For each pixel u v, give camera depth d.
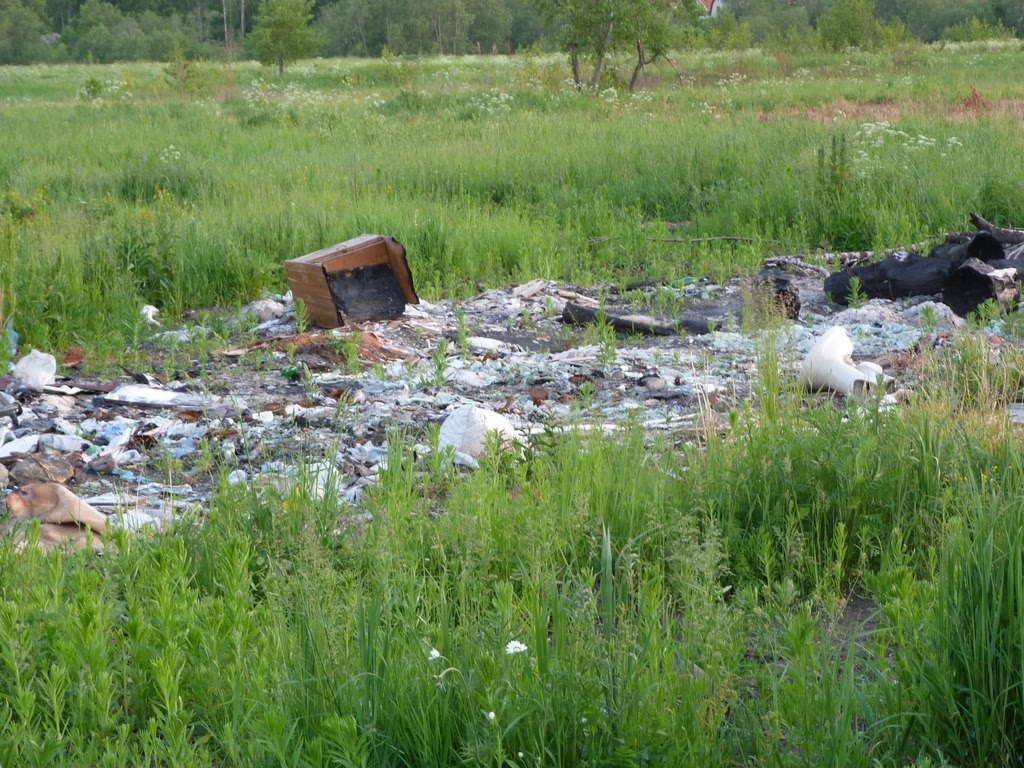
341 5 105.38
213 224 12.82
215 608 3.91
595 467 5.19
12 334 8.85
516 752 3.06
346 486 5.81
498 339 9.61
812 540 4.74
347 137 23.47
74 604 3.92
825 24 58.00
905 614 3.69
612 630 3.55
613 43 36.69
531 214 15.12
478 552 4.36
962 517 4.00
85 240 11.49
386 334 9.47
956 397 6.06
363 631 3.33
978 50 53.88
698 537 4.59
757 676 3.47
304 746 3.18
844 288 10.38
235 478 6.04
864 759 3.03
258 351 8.96
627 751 2.96
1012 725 3.19
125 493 5.89
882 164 15.23
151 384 8.15
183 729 3.21
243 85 46.84
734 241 13.45
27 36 107.31
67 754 3.29
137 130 25.02
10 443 6.61
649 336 9.46
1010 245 11.04
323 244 12.62
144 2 121.38
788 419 5.68
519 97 31.05
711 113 25.88
